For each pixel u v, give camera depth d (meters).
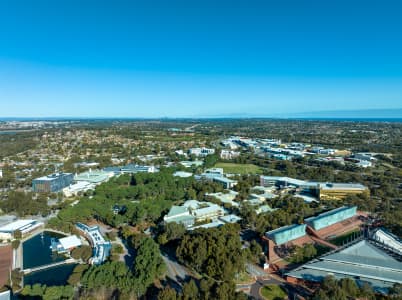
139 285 147.62
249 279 165.00
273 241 198.75
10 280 168.38
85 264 179.12
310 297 136.50
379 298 139.62
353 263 164.75
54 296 141.38
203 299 130.12
